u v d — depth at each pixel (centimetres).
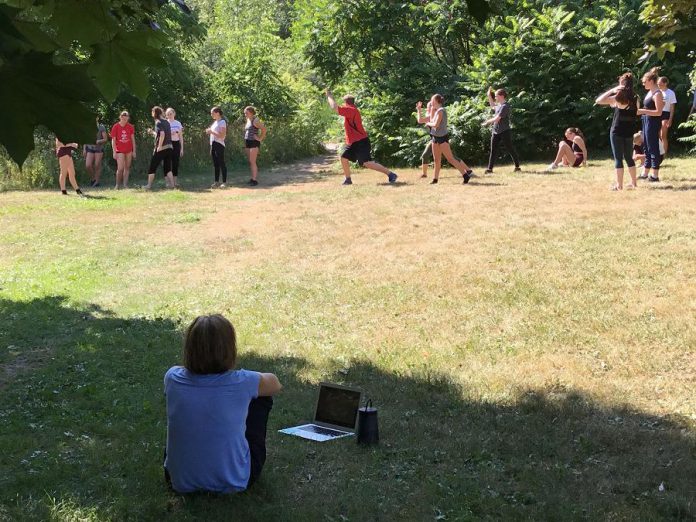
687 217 1068
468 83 2164
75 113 154
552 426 564
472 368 684
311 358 733
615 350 693
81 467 504
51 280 1075
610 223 1077
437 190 1505
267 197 1672
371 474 494
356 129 1725
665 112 1470
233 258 1151
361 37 2356
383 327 809
